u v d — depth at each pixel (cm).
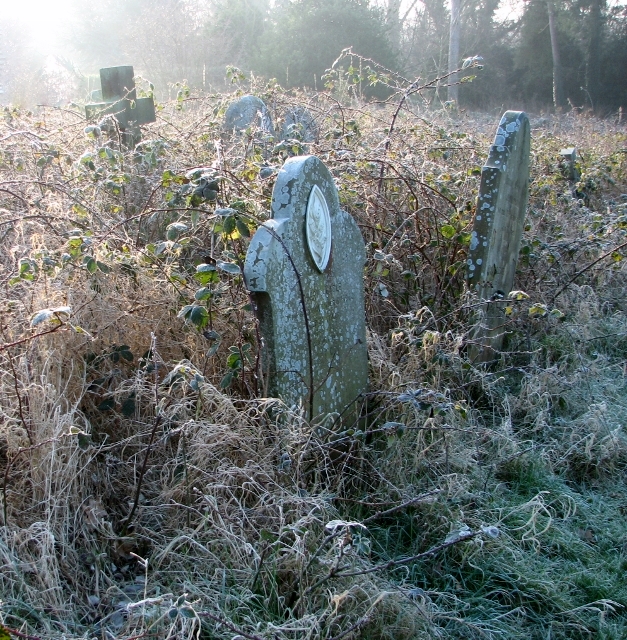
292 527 232
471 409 375
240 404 306
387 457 311
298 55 1777
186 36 1695
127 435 295
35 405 257
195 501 263
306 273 294
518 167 444
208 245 403
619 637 248
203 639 217
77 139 502
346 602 228
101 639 215
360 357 343
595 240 523
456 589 261
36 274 298
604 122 1462
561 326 468
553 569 278
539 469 338
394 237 450
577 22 2891
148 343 325
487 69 2867
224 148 505
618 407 402
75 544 248
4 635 166
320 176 304
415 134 602
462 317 421
